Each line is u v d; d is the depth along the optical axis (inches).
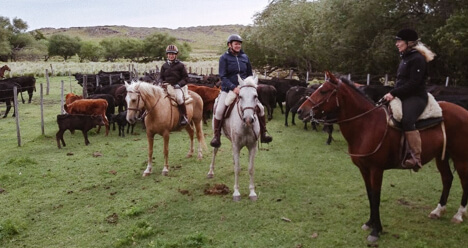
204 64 2000.5
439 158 201.0
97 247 188.7
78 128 399.2
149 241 193.0
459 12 602.9
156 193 258.1
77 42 3169.3
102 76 832.9
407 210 219.5
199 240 189.5
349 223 205.0
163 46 3021.7
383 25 738.2
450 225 198.1
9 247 191.2
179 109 301.3
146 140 424.5
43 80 1166.3
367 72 810.8
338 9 773.9
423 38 666.2
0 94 603.5
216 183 275.3
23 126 510.3
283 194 249.9
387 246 178.7
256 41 1095.0
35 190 269.4
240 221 211.9
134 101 269.4
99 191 265.6
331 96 181.8
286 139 417.7
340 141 406.9
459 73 660.1
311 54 968.9
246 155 351.3
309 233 195.3
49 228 210.7
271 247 182.5
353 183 269.6
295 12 1010.1
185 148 380.8
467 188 196.4
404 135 174.9
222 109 242.2
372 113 181.9
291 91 485.1
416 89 172.1
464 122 187.5
